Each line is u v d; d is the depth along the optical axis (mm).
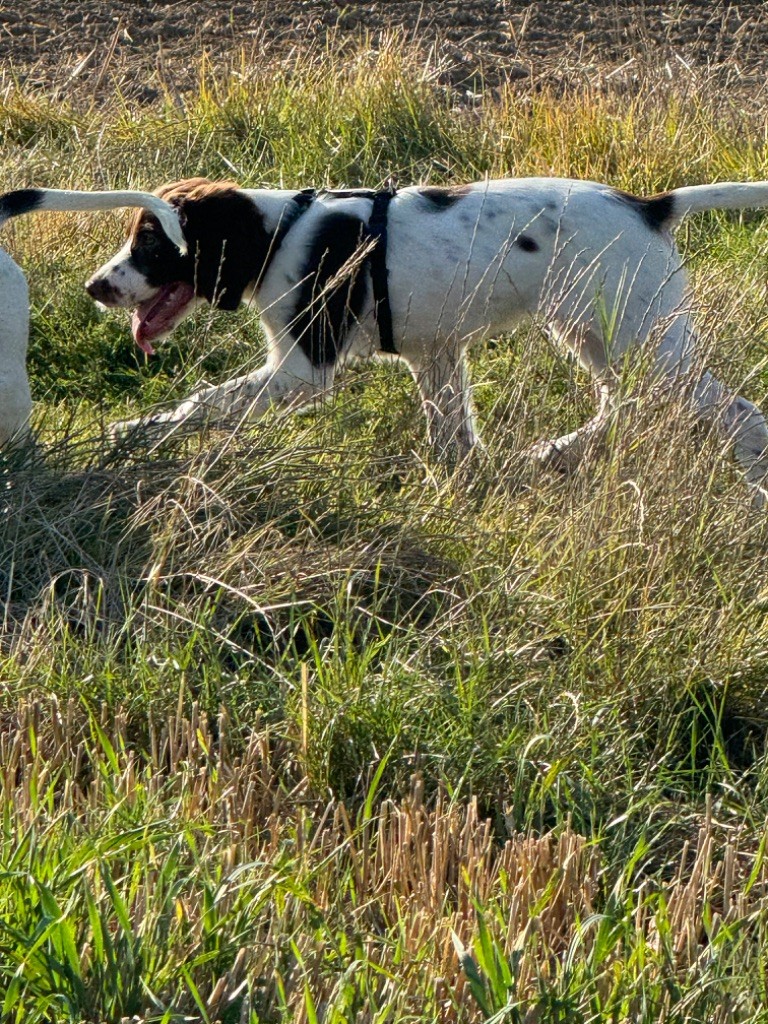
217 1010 3842
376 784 4270
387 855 4199
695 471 4660
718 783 4379
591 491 4684
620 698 4457
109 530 4691
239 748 4371
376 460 4828
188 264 5141
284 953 4023
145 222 5141
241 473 4789
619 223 5125
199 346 5516
